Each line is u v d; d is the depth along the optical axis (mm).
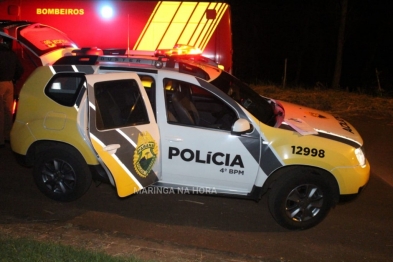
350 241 5352
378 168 7836
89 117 5105
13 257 4289
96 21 11305
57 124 5676
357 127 10438
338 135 5566
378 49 30000
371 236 5488
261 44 32094
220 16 11133
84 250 4551
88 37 11383
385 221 5891
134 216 5777
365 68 29688
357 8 23734
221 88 5742
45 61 8016
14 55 7750
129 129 5316
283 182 5410
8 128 8047
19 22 8820
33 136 5805
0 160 7578
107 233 5223
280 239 5348
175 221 5688
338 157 5352
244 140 5414
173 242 5113
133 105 5438
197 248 4953
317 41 31016
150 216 5793
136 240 5070
